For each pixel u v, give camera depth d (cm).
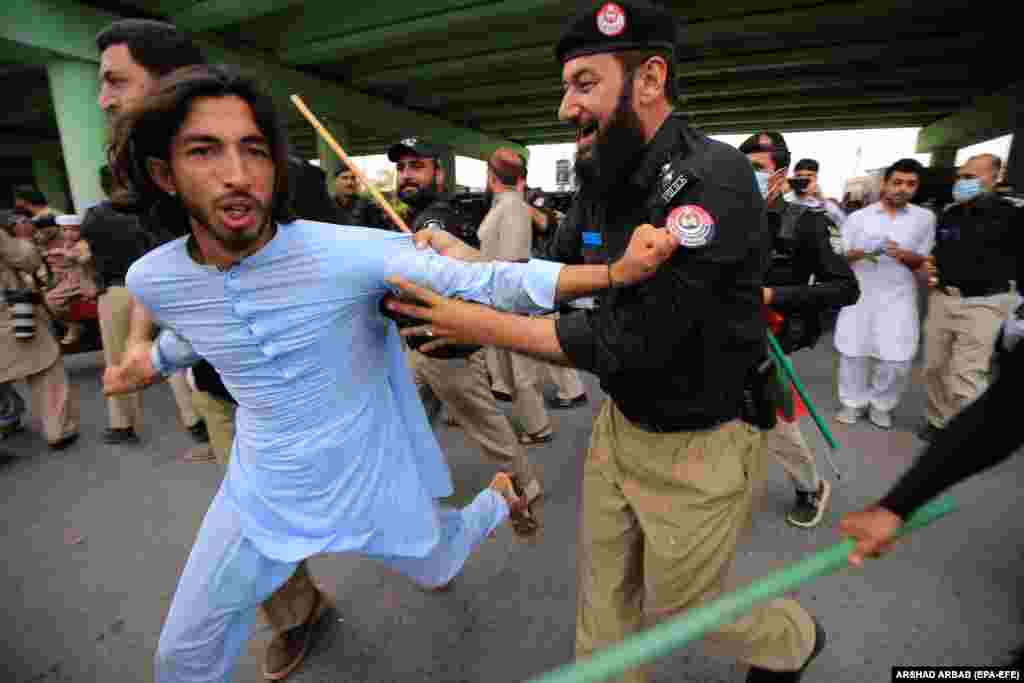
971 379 328
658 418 126
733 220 104
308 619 188
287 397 122
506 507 190
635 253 94
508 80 1395
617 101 113
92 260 333
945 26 997
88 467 338
